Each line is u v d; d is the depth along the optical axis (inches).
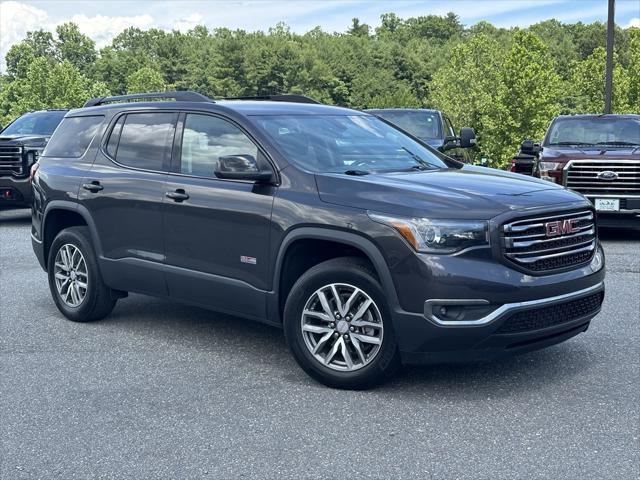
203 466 155.1
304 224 199.3
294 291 201.2
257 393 197.5
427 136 566.9
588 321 204.4
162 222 236.1
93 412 185.6
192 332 258.1
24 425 177.9
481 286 179.9
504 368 214.1
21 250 445.1
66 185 268.2
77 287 271.0
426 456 157.8
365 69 5723.4
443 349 184.4
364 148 230.4
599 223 454.9
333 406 187.2
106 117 268.2
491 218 183.3
